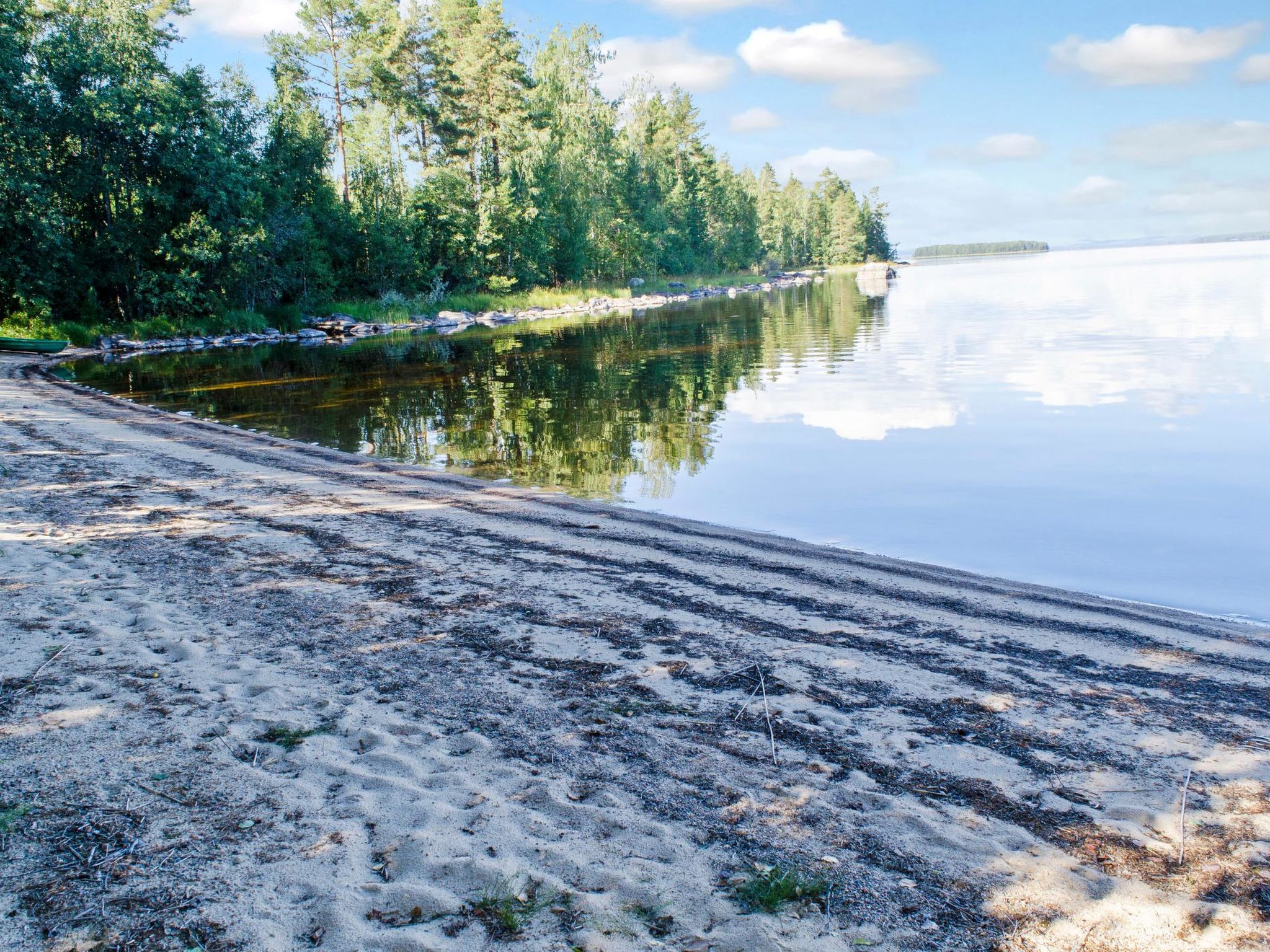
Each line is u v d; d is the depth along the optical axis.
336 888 2.78
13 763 3.49
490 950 2.52
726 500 9.68
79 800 3.24
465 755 3.76
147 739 3.74
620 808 3.36
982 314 36.22
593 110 66.94
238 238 36.34
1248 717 4.35
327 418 15.74
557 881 2.87
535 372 22.50
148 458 11.20
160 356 29.73
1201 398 14.84
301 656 4.84
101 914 2.61
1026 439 12.40
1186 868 3.05
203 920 2.60
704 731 4.08
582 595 6.15
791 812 3.38
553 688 4.53
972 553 7.61
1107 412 14.09
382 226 47.81
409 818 3.21
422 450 12.72
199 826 3.10
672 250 83.19
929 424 13.81
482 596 6.07
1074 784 3.66
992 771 3.76
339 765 3.61
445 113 53.72
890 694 4.57
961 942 2.63
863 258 149.38
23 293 31.66
